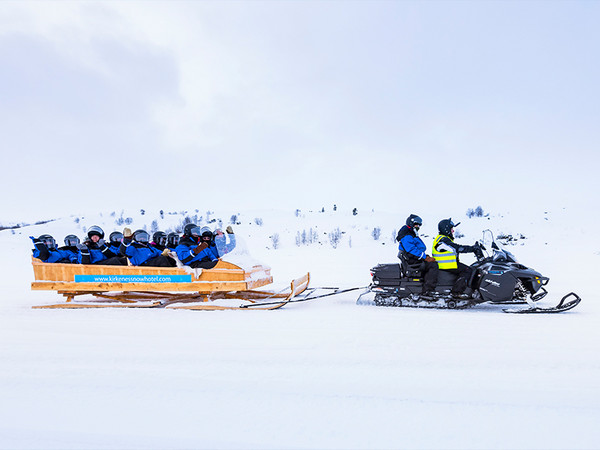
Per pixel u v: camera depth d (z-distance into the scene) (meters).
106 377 3.74
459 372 3.80
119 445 2.59
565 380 3.58
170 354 4.40
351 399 3.23
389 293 7.50
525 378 3.64
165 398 3.28
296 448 2.53
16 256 23.94
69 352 4.50
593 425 2.77
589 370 3.82
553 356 4.24
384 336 5.09
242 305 7.22
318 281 11.51
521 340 4.86
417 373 3.79
